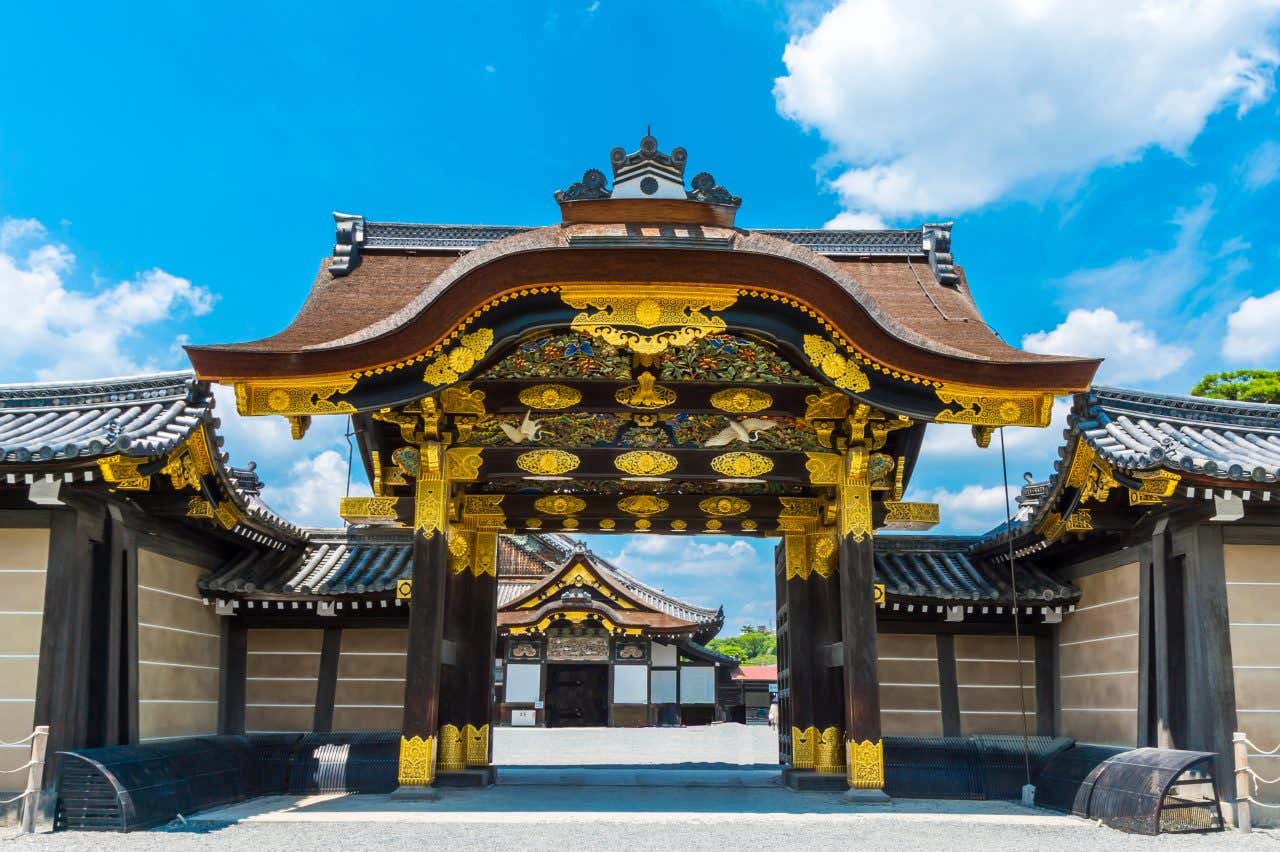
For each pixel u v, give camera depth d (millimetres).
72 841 8711
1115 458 10594
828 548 14445
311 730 14414
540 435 13156
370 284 13734
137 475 10297
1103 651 13047
